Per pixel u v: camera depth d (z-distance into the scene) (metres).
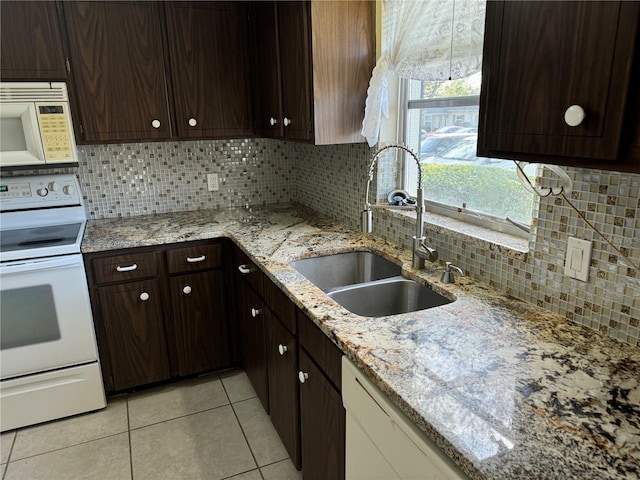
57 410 2.32
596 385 0.99
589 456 0.79
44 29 2.20
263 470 1.99
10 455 2.10
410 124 2.10
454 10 1.52
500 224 1.67
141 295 2.42
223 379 2.71
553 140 0.88
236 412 2.40
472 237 1.60
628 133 0.76
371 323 1.32
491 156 1.05
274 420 2.14
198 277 2.54
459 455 0.81
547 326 1.26
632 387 0.98
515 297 1.46
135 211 2.88
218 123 2.70
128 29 2.37
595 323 1.22
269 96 2.53
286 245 2.14
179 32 2.48
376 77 1.97
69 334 2.26
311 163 2.94
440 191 1.96
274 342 1.95
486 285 1.57
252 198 3.18
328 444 1.51
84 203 2.75
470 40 1.48
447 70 1.59
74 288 2.22
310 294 1.55
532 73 0.90
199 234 2.45
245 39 2.64
